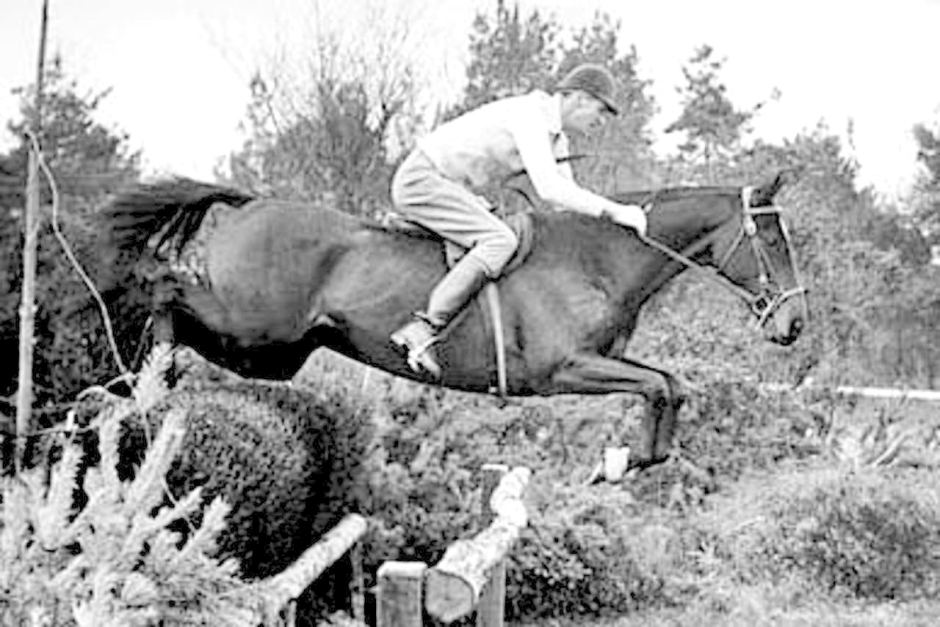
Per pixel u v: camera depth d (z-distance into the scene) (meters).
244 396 5.75
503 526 5.12
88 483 3.03
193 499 3.07
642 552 7.71
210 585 3.07
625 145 22.98
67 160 7.14
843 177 28.11
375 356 6.59
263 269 6.46
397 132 17.30
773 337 6.87
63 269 5.76
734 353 11.40
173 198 6.45
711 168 22.80
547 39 23.75
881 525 7.92
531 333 6.55
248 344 6.51
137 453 4.62
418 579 3.37
